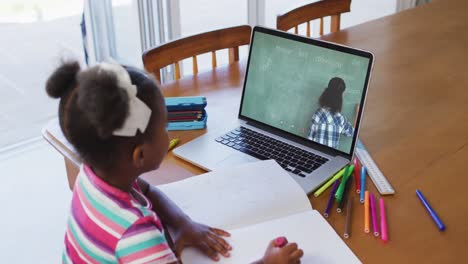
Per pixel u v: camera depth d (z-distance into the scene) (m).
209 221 0.98
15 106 2.93
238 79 1.65
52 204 2.27
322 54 1.19
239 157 1.19
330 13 2.10
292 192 1.04
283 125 1.26
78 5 3.72
